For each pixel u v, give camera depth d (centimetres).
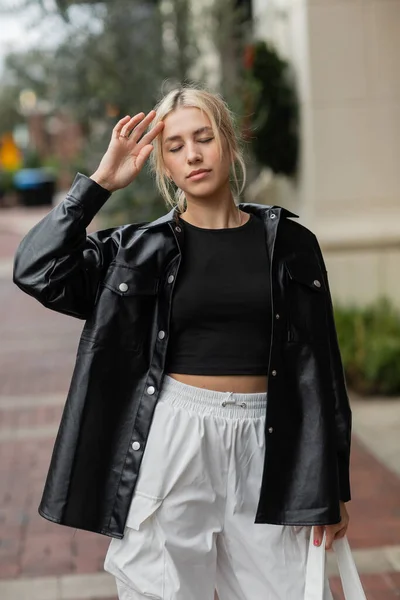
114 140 245
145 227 250
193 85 266
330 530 250
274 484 243
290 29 936
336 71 877
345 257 873
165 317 243
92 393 243
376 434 641
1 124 4906
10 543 471
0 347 1079
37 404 780
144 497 241
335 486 243
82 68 1155
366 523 479
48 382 870
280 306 244
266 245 248
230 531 246
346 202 886
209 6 1175
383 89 880
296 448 245
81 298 246
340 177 883
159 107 248
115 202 1142
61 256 240
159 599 240
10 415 745
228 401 242
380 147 883
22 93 1259
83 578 424
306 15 872
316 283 249
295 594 246
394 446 611
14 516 512
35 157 4525
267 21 1045
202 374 243
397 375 739
